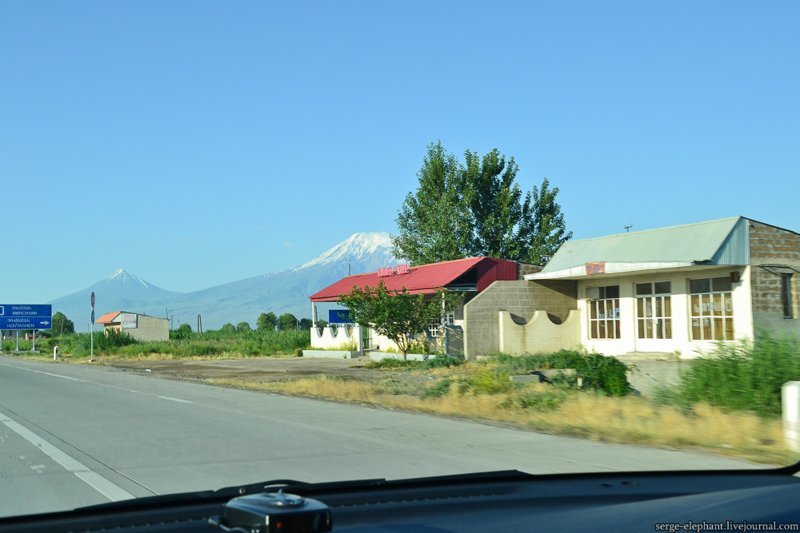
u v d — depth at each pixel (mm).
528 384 19766
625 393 20875
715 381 15922
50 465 9742
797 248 25156
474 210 49594
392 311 31906
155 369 34562
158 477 8922
